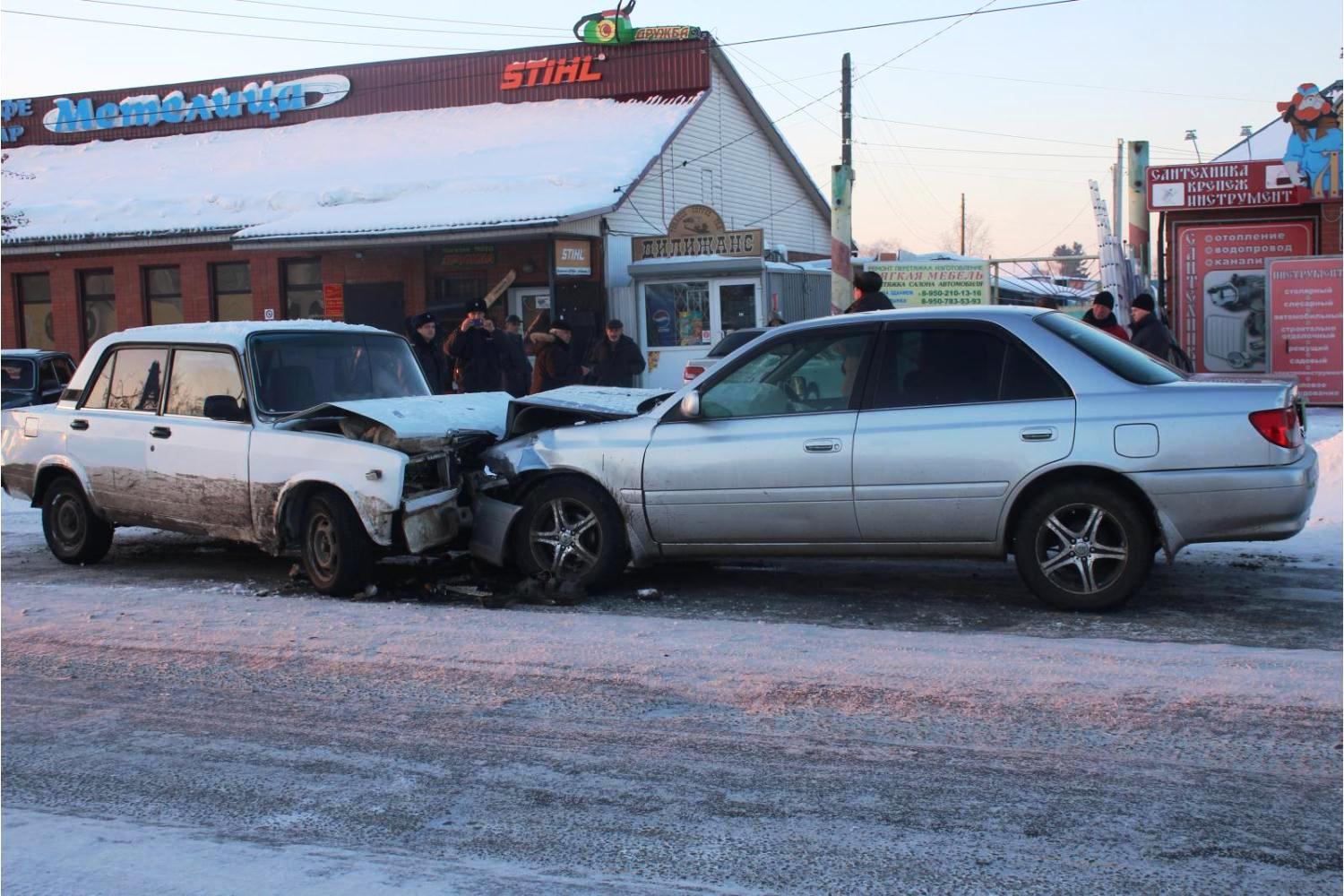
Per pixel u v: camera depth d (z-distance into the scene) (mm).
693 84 25953
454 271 22375
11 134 31906
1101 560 6344
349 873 3619
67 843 3891
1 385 16734
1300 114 17703
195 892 3516
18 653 6195
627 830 3883
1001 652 5613
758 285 20234
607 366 15633
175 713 5191
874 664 5496
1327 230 17953
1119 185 31859
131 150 29688
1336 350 17203
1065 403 6316
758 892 3441
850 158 31125
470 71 27797
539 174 21969
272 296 24203
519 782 4312
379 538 7152
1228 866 3502
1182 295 18797
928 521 6520
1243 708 4750
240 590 7746
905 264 21953
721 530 6957
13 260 26609
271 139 28203
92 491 8641
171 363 8453
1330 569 7480
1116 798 3990
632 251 21219
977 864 3564
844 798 4070
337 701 5289
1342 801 3912
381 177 23609
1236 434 6031
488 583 7664
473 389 12625
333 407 7652
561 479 7305
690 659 5691
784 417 6848
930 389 6598
